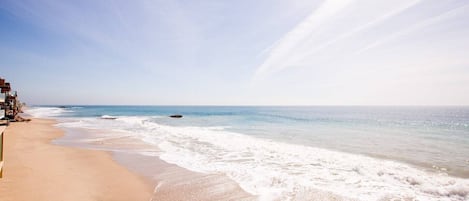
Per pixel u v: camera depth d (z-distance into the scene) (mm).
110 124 27828
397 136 17688
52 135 17031
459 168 8789
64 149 11695
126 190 6434
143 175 7840
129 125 26703
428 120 39969
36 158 9281
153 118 42344
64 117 41250
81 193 5980
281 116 49781
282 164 9367
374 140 15609
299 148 12656
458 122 35031
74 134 18141
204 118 43000
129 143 14156
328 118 41906
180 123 30969
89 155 10539
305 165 9211
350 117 45938
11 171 7254
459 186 6738
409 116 54656
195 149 12391
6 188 5863
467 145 13844
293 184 6984
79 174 7578
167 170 8445
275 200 5832
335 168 8805
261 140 15477
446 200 5945
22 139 14109
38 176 6996
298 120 36312
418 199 5973
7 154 9664
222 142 14578
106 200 5699
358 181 7324
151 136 17266
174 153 11383
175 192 6367
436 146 13422
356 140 15625
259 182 7156
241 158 10383
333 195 6168
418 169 8664
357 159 10203
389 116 53844
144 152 11578
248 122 32344
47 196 5605
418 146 13438
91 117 42031
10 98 26734
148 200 5820
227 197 6023
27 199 5336
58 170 7824
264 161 9852
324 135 18156
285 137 16984
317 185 6918
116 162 9531
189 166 9008
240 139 15867
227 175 7848
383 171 8352
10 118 25828
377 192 6418
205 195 6164
